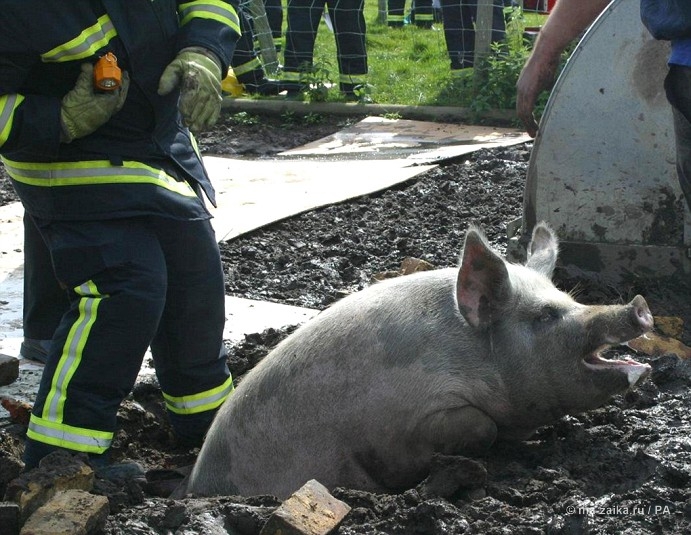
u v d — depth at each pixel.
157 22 4.66
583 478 4.45
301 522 3.84
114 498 4.17
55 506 3.84
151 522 4.03
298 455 4.66
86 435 4.59
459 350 4.66
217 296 5.19
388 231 8.80
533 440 5.04
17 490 4.06
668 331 6.20
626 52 6.53
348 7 14.75
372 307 4.78
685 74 4.91
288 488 4.66
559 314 4.65
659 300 6.64
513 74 13.43
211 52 4.68
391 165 10.91
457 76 14.90
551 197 6.95
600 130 6.71
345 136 13.01
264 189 10.13
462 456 4.54
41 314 6.03
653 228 6.75
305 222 9.14
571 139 6.80
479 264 4.56
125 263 4.64
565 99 6.75
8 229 9.02
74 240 4.66
